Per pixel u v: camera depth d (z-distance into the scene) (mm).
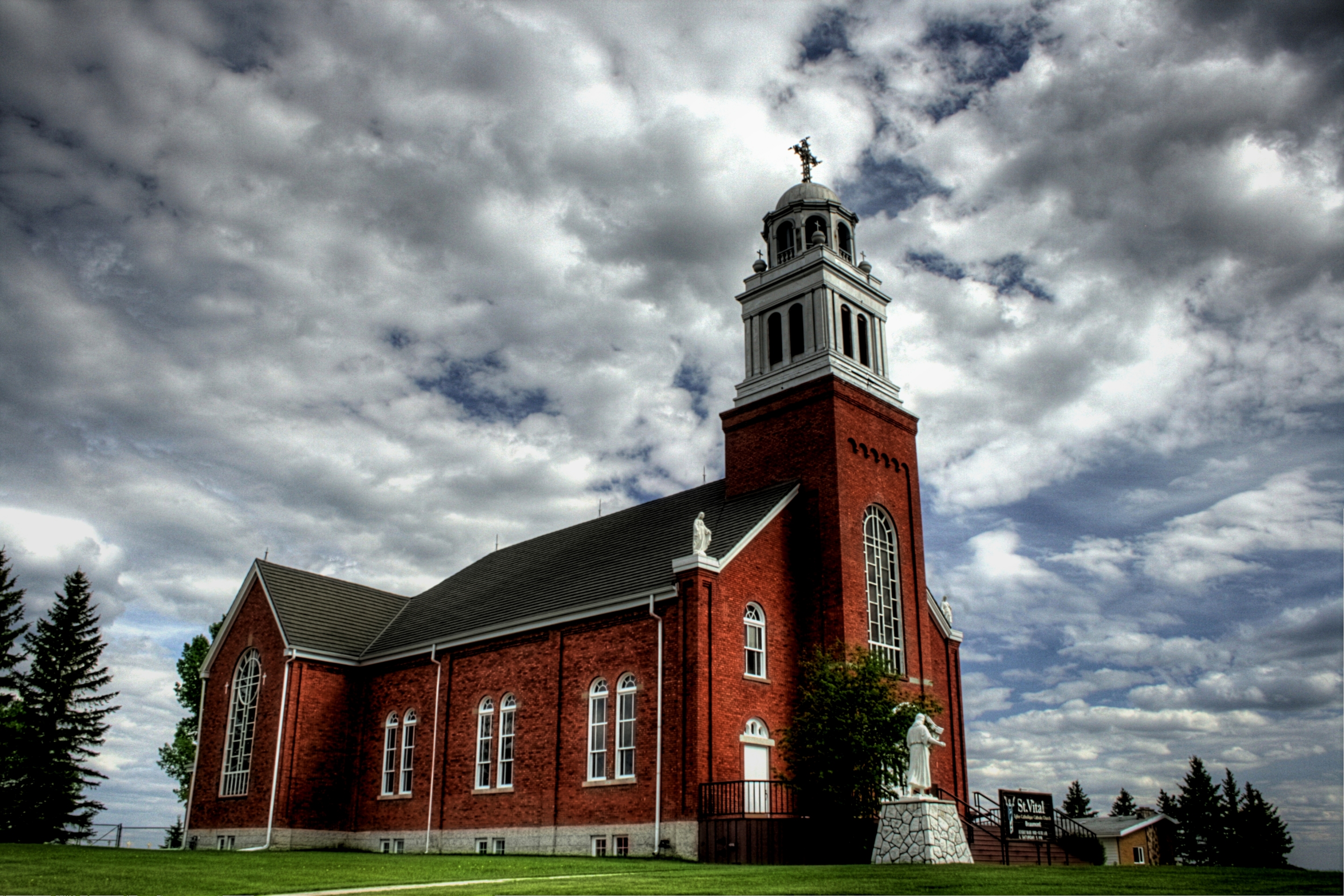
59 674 58156
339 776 43719
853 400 37625
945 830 25484
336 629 46781
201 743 47062
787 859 27297
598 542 43000
